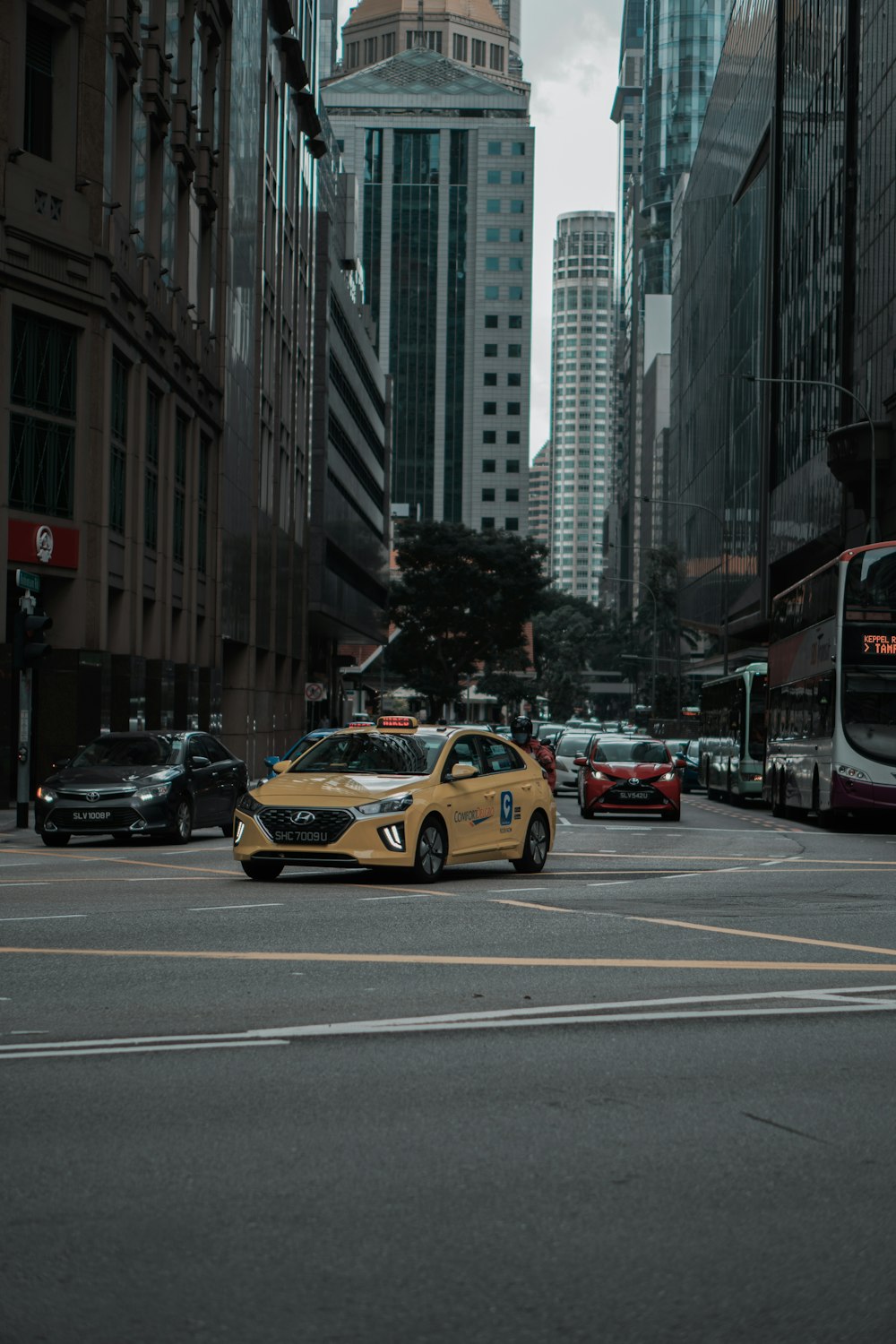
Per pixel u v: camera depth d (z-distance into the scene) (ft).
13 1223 15.88
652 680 347.97
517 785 59.52
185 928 39.75
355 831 51.39
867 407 187.42
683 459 393.29
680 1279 14.39
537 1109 20.80
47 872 57.93
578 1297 13.94
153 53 121.19
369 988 30.48
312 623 255.91
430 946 36.68
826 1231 15.81
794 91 241.14
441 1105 21.01
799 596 110.11
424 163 619.67
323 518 231.71
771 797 121.80
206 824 79.30
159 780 74.23
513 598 316.60
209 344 147.54
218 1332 13.11
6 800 101.91
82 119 106.32
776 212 255.91
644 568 548.31
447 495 609.01
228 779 82.84
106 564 108.78
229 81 154.51
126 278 112.88
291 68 201.98
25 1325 13.26
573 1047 25.02
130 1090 21.74
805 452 229.04
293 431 211.41
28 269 101.30
